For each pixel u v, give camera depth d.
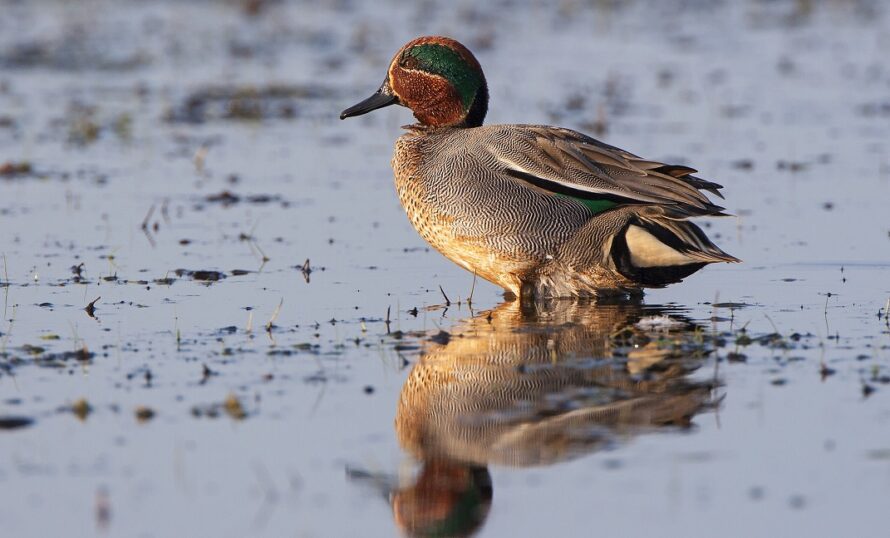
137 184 18.36
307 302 12.48
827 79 26.05
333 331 11.37
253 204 17.16
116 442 8.69
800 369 9.98
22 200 17.31
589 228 12.18
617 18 35.00
